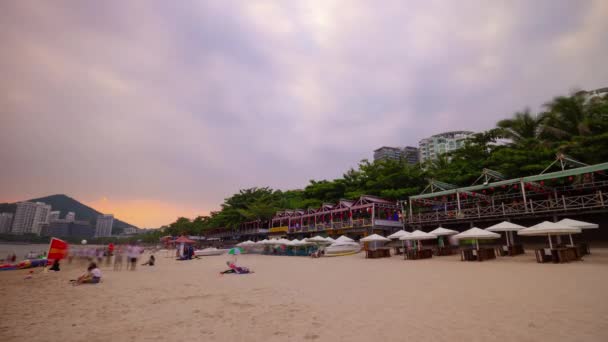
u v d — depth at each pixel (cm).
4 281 1842
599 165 2412
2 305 1118
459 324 708
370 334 671
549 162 3156
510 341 592
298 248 4019
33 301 1189
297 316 848
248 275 1866
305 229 5106
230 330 745
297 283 1462
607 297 898
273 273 1930
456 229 3666
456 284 1234
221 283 1545
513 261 2003
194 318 869
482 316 761
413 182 4594
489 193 3488
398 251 3244
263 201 6994
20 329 803
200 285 1494
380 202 4159
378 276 1592
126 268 2534
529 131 3975
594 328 642
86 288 1487
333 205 4784
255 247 4675
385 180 4638
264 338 678
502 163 3544
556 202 2628
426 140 14375
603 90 3944
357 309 895
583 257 2003
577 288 1035
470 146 4409
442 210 4019
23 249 11325
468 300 940
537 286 1103
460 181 3972
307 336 679
